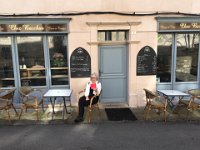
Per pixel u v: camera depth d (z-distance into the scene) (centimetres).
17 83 763
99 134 568
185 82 808
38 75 770
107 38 761
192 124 629
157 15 739
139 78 766
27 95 661
